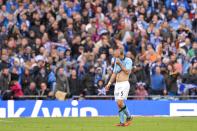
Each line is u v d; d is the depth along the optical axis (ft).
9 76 173.47
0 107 167.02
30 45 190.80
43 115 171.01
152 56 195.72
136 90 183.83
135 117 169.27
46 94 175.01
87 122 143.23
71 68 182.60
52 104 172.35
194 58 200.34
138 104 179.63
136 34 207.82
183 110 182.60
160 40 209.77
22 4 207.72
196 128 126.21
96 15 211.00
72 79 179.32
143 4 224.74
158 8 227.61
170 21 224.53
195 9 233.96
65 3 214.69
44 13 203.72
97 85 180.75
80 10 216.13
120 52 128.36
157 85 187.01
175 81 189.37
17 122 142.61
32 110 170.09
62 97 175.32
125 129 120.78
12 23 196.34
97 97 179.83
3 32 193.57
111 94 181.06
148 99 185.16
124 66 127.44
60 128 122.52
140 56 197.36
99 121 147.33
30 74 176.65
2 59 177.68
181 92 190.90
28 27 199.11
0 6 209.05
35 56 186.39
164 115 181.16
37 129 119.34
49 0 213.46
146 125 133.59
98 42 197.47
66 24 201.87
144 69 188.03
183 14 228.02
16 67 176.24
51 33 199.00
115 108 177.17
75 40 195.42
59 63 183.83
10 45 186.91
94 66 184.75
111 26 210.18
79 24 204.85
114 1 229.04
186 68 200.54
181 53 205.36
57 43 195.00
